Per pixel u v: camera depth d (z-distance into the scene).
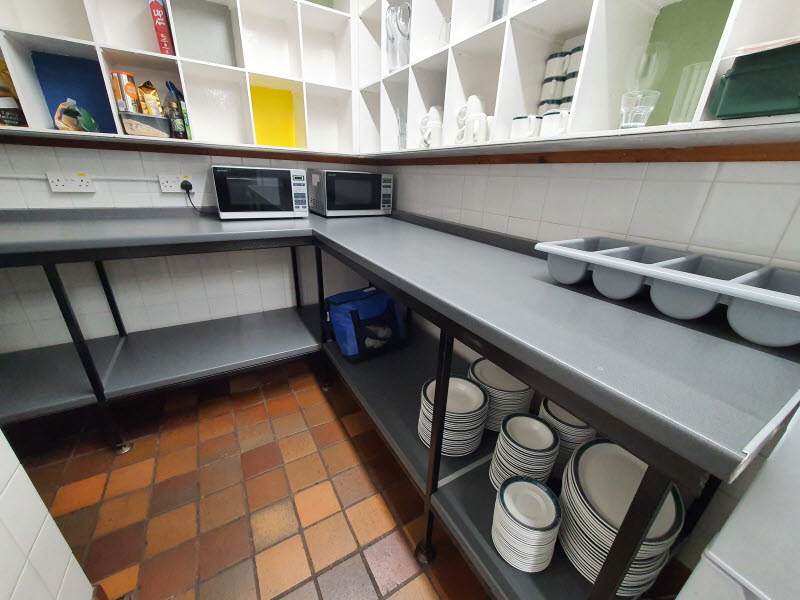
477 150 1.12
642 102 0.71
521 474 0.90
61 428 1.49
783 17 0.56
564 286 0.82
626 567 0.48
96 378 1.25
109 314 1.73
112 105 1.31
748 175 0.72
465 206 1.50
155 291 1.81
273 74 1.58
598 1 0.70
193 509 1.16
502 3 1.00
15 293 1.52
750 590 0.48
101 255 1.16
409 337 1.92
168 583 0.95
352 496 1.23
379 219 1.92
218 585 0.95
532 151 1.10
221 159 1.78
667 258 0.84
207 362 1.52
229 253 1.95
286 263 2.13
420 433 1.15
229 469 1.32
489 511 0.90
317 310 2.17
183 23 1.48
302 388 1.83
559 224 1.12
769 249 0.71
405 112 1.69
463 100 1.18
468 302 0.69
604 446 0.88
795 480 0.43
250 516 1.14
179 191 1.72
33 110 1.29
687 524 0.86
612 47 0.77
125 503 1.17
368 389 1.45
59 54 1.35
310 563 1.01
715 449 0.33
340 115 2.02
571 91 0.94
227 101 1.73
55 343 1.64
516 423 1.01
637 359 0.49
